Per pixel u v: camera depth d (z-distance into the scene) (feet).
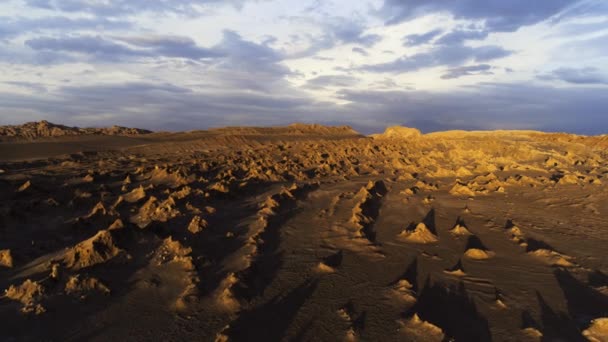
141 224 33.17
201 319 18.49
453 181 57.77
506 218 37.35
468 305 20.24
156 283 22.06
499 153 89.61
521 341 16.85
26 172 61.16
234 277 21.93
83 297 19.89
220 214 38.01
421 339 16.90
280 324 18.15
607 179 55.62
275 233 32.65
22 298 19.51
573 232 32.94
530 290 21.99
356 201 44.42
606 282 23.08
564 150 93.50
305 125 242.17
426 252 28.32
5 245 27.02
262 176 57.88
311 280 23.20
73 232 30.53
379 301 20.49
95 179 52.70
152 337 17.03
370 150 97.86
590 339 16.79
